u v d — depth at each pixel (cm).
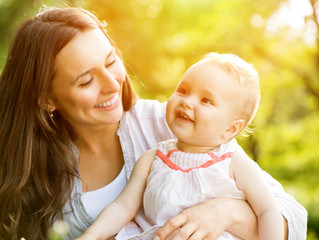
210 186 173
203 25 785
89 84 188
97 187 212
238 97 174
